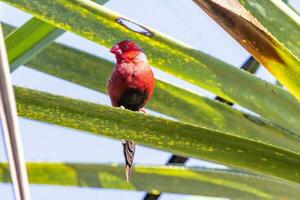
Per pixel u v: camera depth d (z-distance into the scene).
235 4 4.25
